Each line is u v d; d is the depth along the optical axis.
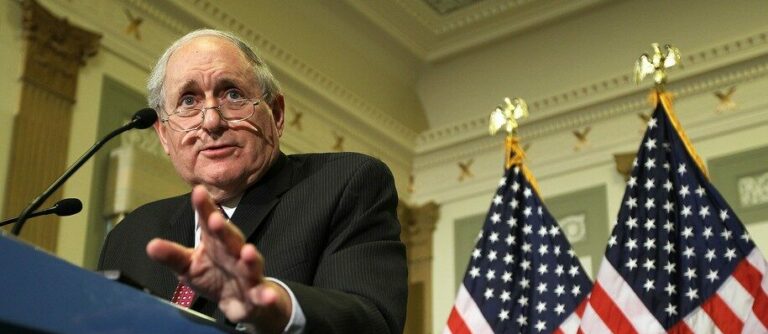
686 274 5.08
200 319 1.02
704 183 5.29
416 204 8.87
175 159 1.87
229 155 1.79
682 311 5.00
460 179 8.72
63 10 5.93
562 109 8.14
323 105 8.07
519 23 8.21
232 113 1.82
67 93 5.77
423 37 8.54
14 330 0.81
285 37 7.66
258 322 1.11
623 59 7.94
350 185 1.75
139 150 5.96
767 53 7.29
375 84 8.61
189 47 1.90
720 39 7.51
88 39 5.98
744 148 7.32
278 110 2.00
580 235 7.83
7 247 0.83
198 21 6.84
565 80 8.20
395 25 8.32
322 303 1.26
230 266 1.04
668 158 5.44
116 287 0.92
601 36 8.02
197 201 1.02
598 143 8.02
